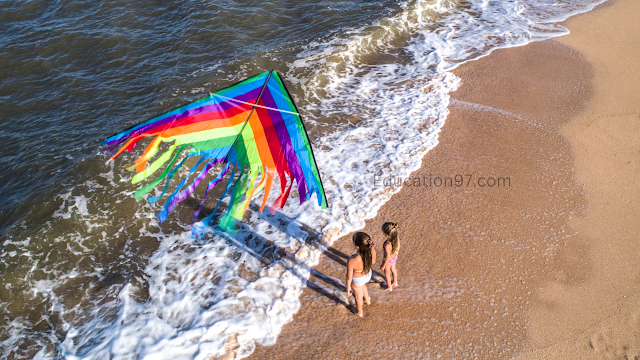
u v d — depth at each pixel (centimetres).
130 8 1711
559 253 817
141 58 1462
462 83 1380
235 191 556
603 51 1569
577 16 1866
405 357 639
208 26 1623
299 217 899
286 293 739
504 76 1414
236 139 552
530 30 1736
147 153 532
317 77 1404
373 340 663
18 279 798
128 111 1232
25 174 1020
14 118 1211
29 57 1436
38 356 675
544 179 997
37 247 855
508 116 1216
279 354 643
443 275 770
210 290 753
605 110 1242
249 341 662
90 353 665
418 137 1133
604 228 872
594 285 757
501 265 791
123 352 659
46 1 1716
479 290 745
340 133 1165
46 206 935
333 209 918
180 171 1030
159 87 1326
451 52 1580
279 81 537
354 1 1898
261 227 880
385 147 1102
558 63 1486
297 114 524
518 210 911
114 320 716
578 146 1103
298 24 1708
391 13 1775
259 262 805
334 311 710
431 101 1286
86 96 1294
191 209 944
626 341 668
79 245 862
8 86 1323
